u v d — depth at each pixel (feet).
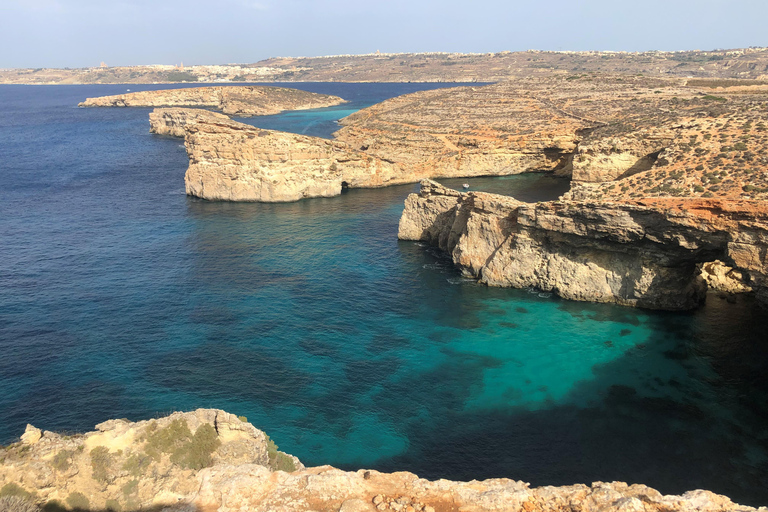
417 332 151.94
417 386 126.00
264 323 155.74
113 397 120.06
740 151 168.76
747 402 117.60
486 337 149.07
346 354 139.95
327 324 155.94
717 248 139.03
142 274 190.60
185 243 224.12
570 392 123.24
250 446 76.28
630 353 139.23
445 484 62.64
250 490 62.18
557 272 173.37
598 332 150.51
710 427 109.81
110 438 71.31
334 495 61.11
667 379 127.34
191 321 156.46
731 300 166.81
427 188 225.97
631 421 112.37
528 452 103.91
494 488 61.57
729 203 134.21
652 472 97.71
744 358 134.82
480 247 189.26
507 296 176.14
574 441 106.63
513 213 180.14
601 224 155.02
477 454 103.65
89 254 209.56
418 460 102.12
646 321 155.74
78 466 67.62
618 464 99.96
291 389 124.47
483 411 116.67
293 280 187.32
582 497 59.26
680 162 177.78
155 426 74.23
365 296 175.52
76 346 141.69
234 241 227.40
